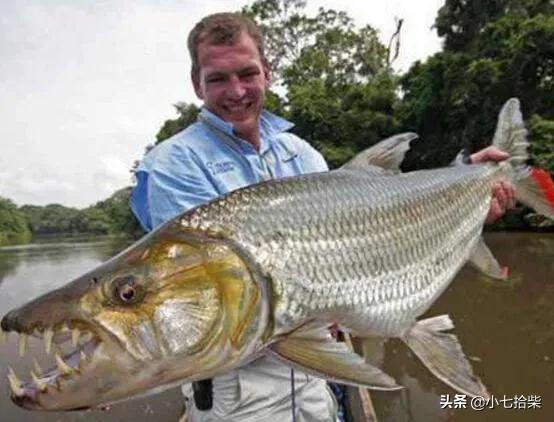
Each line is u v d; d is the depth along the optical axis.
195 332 0.72
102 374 0.69
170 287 0.72
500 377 2.88
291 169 1.13
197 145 1.02
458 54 10.17
